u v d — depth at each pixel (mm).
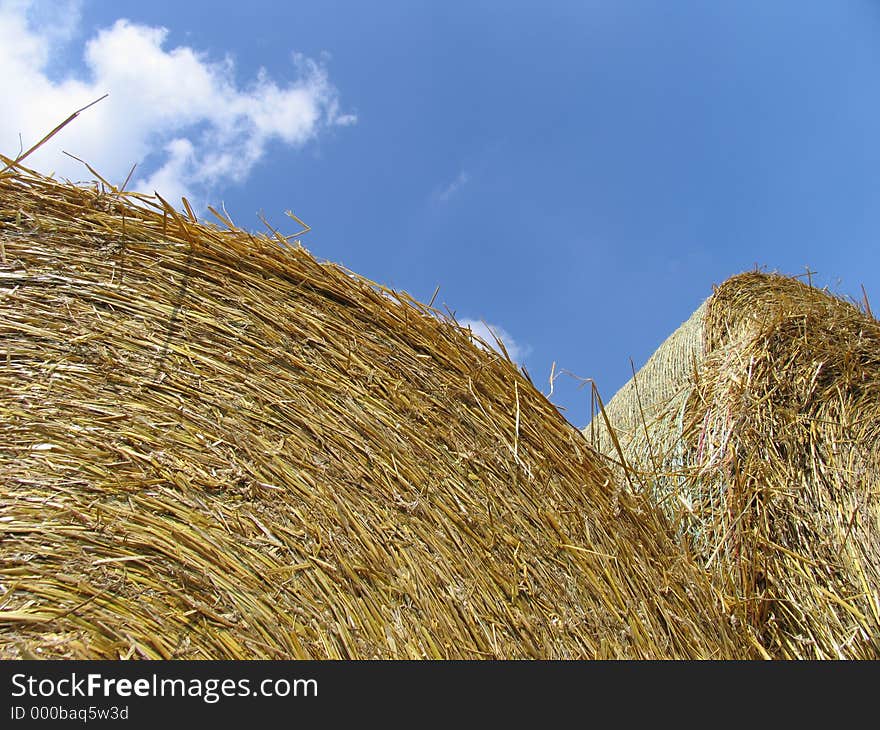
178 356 1743
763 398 2996
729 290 3900
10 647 1245
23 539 1338
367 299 2223
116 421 1561
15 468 1409
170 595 1414
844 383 3289
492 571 1904
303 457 1762
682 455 3057
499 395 2338
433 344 2275
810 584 2539
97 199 1888
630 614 2107
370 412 1971
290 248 2141
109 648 1318
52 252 1735
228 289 1936
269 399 1804
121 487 1476
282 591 1542
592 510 2307
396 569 1736
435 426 2086
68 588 1330
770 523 2689
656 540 2480
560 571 2049
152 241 1899
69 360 1598
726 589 2531
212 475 1600
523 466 2193
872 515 2861
